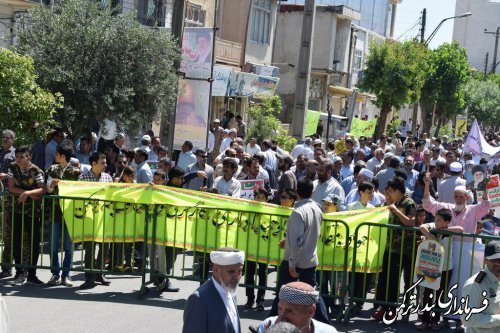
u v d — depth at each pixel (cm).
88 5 1564
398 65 3750
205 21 3016
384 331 912
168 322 882
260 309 977
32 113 1347
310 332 487
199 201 998
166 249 1042
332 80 4384
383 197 1168
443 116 5109
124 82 1533
